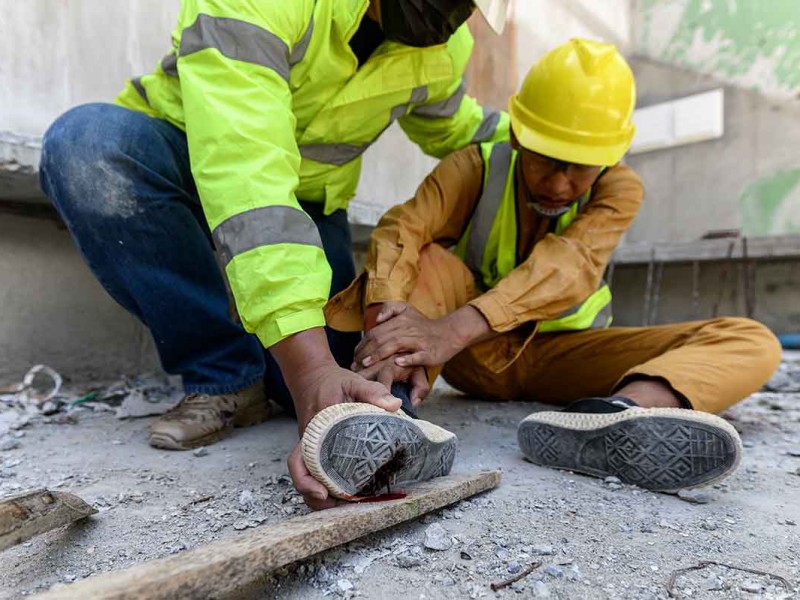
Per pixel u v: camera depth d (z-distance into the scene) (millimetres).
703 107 5082
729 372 1293
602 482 1168
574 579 773
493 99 4137
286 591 742
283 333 934
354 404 868
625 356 1679
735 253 4309
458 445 1452
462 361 1870
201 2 1071
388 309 1260
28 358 2227
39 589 748
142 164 1340
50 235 2279
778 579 781
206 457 1331
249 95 1022
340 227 1764
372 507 836
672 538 905
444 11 1231
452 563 812
